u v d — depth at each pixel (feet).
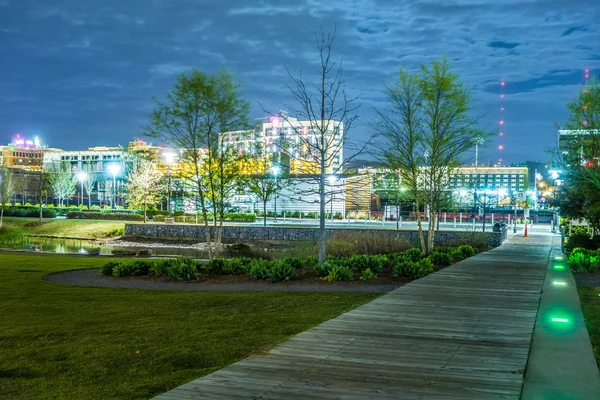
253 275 59.72
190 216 216.54
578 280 60.59
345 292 50.06
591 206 111.14
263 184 166.91
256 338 30.81
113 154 546.26
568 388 21.31
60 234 196.85
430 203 89.66
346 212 229.66
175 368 25.46
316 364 24.54
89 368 25.64
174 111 78.74
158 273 63.82
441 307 39.63
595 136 86.38
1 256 98.12
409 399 19.90
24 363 26.58
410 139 84.38
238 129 81.10
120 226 197.16
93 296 48.91
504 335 30.58
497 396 20.29
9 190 239.30
